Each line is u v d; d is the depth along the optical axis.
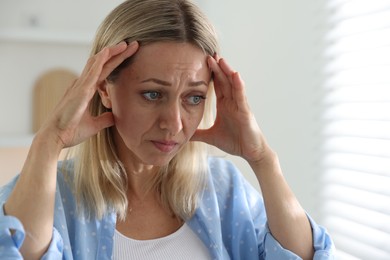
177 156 1.17
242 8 1.98
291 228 1.13
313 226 1.16
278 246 1.12
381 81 1.51
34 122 2.04
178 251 1.10
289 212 1.14
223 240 1.21
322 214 1.79
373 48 1.53
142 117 0.97
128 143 1.01
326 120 1.74
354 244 1.63
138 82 0.95
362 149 1.60
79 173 1.11
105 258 1.05
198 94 0.99
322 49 1.75
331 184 1.75
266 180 1.15
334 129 1.72
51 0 2.03
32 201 0.94
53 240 0.96
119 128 1.01
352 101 1.63
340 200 1.70
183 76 0.95
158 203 1.15
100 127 1.04
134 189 1.14
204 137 1.17
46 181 0.96
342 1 1.67
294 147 1.88
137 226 1.11
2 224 0.89
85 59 2.08
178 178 1.16
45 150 0.97
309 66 1.81
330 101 1.73
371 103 1.57
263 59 1.95
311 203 1.83
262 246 1.19
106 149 1.11
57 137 0.98
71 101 0.97
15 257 0.88
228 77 1.09
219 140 1.16
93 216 1.08
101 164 1.10
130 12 0.98
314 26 1.79
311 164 1.82
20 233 0.90
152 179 1.14
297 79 1.85
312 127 1.81
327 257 1.10
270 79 1.93
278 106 1.92
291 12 1.85
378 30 1.52
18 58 2.01
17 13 2.00
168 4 0.97
